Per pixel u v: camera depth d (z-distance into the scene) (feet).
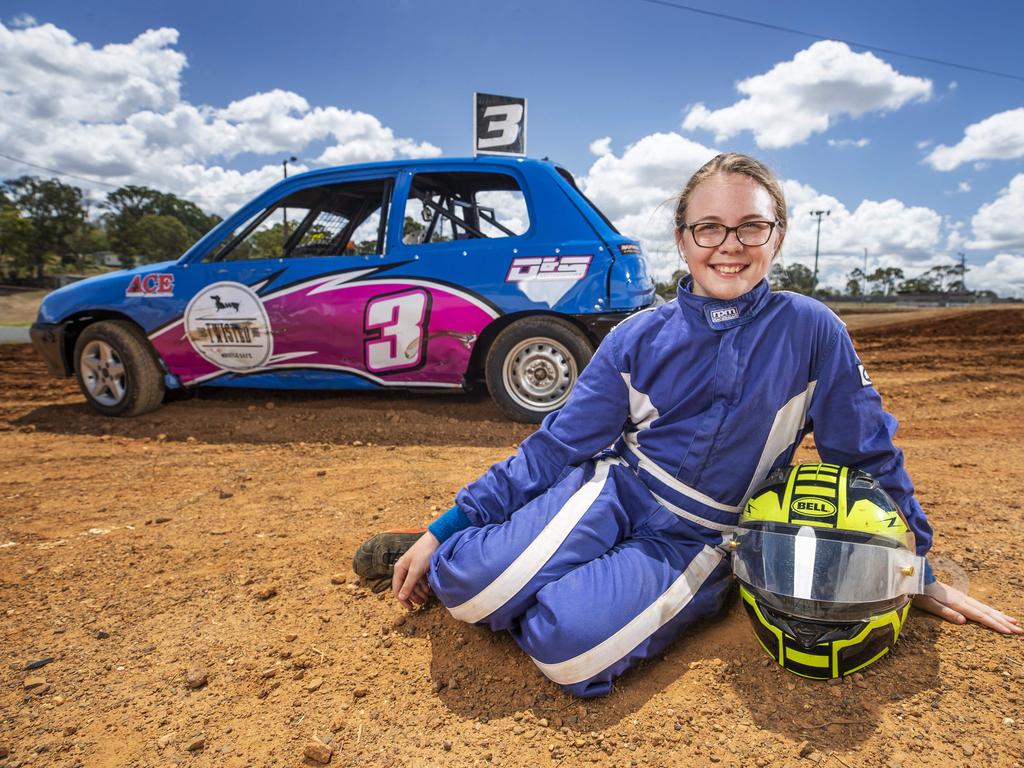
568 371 14.79
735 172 5.52
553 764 4.74
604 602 5.28
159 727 5.27
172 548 8.77
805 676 5.43
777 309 5.62
